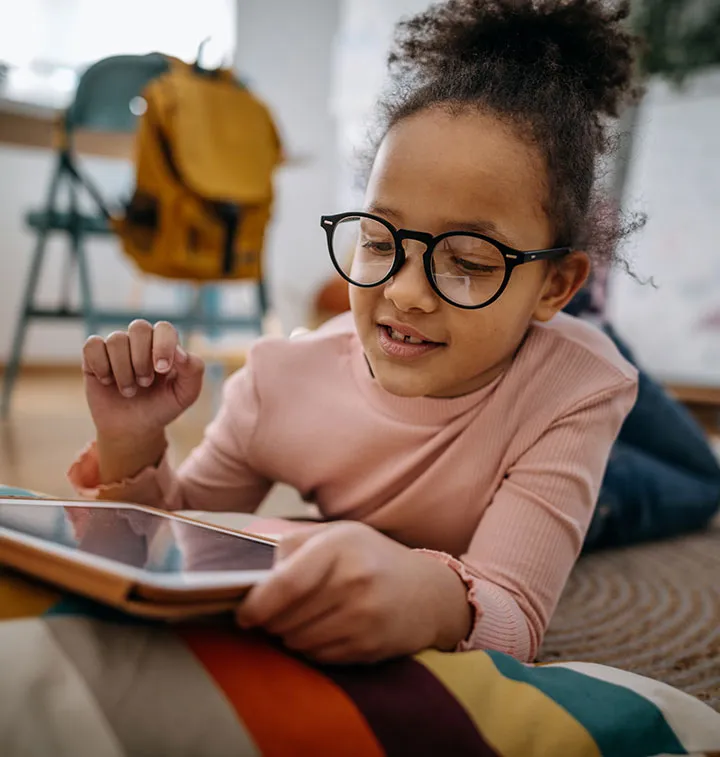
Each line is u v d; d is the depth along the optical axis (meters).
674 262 2.62
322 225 0.66
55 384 2.80
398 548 0.48
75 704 0.37
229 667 0.41
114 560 0.41
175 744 0.37
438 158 0.59
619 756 0.45
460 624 0.51
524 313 0.63
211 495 0.86
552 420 0.68
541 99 0.63
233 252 1.90
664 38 2.56
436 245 0.58
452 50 0.72
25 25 2.88
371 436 0.74
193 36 3.17
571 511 0.65
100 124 1.94
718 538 1.27
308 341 0.83
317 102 3.50
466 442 0.70
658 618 0.88
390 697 0.42
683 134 2.58
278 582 0.40
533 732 0.44
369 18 3.22
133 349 0.69
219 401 2.37
